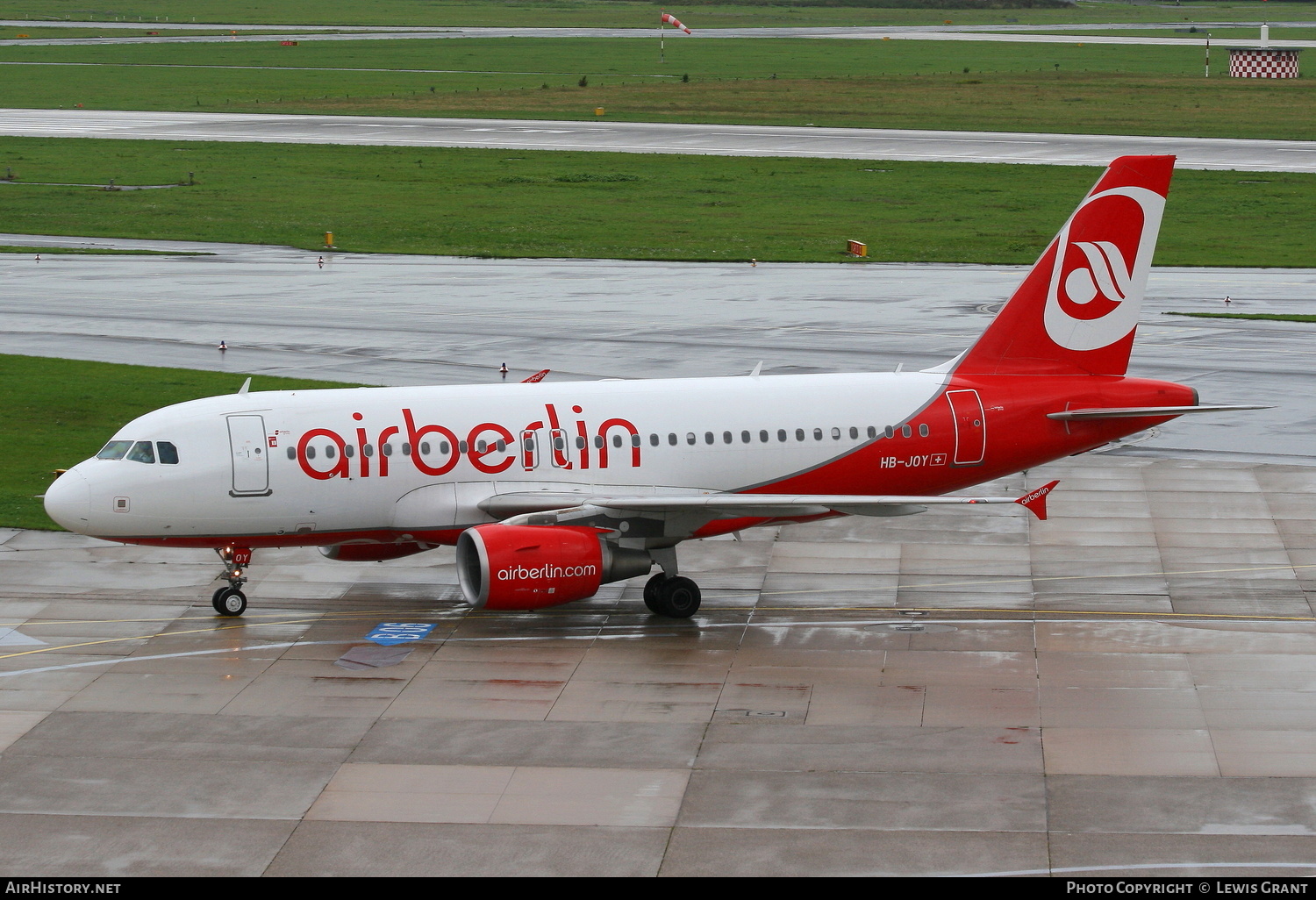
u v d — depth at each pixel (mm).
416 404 137625
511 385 143375
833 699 114688
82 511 129375
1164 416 148750
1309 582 143625
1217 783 97875
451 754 104688
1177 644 126562
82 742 106750
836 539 161750
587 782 99688
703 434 141625
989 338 149500
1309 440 198750
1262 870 85938
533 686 118250
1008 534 161750
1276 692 114562
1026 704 113125
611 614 137875
